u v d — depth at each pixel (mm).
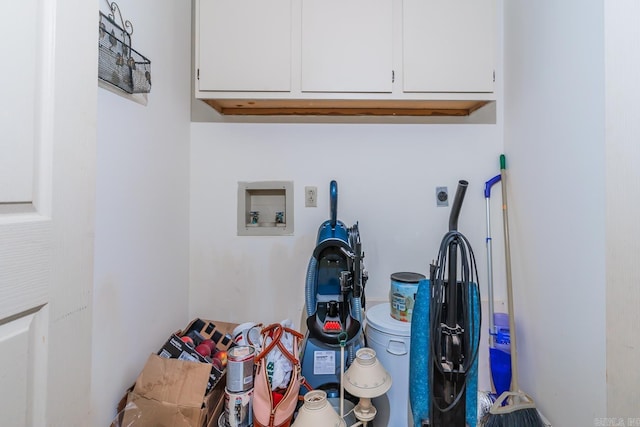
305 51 1344
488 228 1553
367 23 1348
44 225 532
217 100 1407
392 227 1616
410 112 1615
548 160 1258
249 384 1070
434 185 1618
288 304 1608
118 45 977
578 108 1093
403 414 1215
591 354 1040
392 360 1231
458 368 1050
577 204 1103
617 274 823
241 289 1607
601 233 1002
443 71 1357
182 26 1489
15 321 490
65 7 574
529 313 1385
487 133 1616
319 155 1609
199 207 1600
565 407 1159
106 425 959
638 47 791
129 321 1081
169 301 1379
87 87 630
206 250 1602
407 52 1353
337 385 1215
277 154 1607
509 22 1534
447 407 1063
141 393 1009
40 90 530
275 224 1627
